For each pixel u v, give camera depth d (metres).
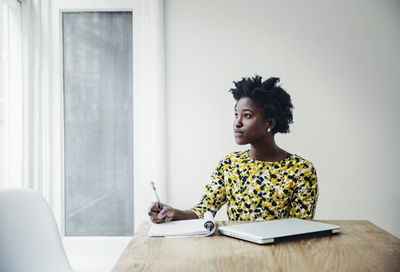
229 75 2.58
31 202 1.18
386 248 0.97
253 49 2.58
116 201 2.63
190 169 2.58
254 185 1.47
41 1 2.58
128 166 2.63
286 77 2.57
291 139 2.57
